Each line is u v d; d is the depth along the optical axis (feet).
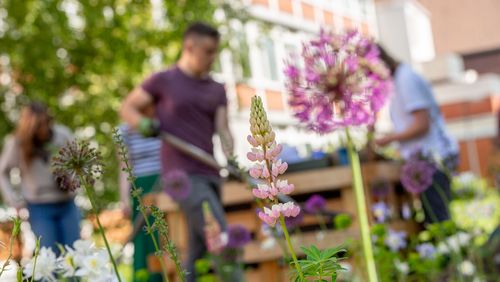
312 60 8.88
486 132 113.50
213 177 18.06
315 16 114.93
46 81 51.98
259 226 19.70
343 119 8.85
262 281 19.07
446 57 116.16
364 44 8.89
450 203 17.87
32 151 21.25
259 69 92.12
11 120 52.11
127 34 51.70
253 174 5.61
